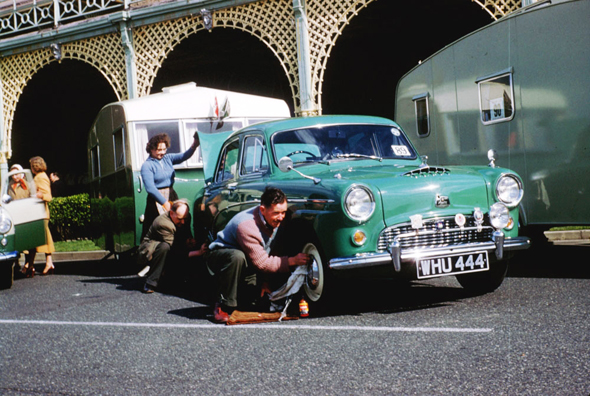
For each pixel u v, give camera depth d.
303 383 3.80
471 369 3.80
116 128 9.62
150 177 8.14
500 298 5.73
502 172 5.53
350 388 3.66
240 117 9.73
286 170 5.75
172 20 14.99
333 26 13.22
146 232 8.30
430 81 8.79
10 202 9.06
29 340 5.37
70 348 5.00
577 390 3.35
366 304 5.89
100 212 11.15
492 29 7.61
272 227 5.43
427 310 5.44
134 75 15.47
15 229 8.97
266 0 13.81
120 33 15.58
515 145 7.39
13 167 9.66
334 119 6.55
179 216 7.37
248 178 6.46
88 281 8.96
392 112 20.39
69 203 15.77
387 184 5.25
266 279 5.71
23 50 17.12
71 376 4.26
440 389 3.53
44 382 4.16
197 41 18.64
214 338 4.99
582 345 4.08
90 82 23.69
